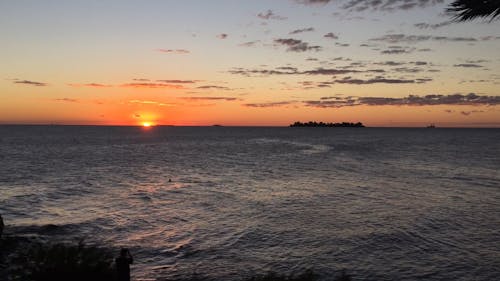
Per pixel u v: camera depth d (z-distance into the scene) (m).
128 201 28.61
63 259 10.86
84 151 86.00
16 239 16.41
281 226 21.41
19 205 26.02
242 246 17.83
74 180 39.66
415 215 24.47
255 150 94.00
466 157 72.88
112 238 18.69
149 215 23.89
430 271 15.09
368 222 22.52
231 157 73.06
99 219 22.44
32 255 12.28
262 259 16.14
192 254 16.59
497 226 21.84
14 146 98.44
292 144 122.56
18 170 47.41
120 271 9.06
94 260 11.02
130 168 52.88
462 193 33.25
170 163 60.91
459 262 16.06
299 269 15.08
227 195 31.77
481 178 43.56
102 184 37.41
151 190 34.22
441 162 62.91
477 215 24.56
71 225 20.75
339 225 21.75
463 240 19.12
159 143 127.69
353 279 14.24
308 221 22.62
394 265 15.67
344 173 47.91
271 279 11.75
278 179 42.19
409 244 18.38
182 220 22.67
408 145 117.00
